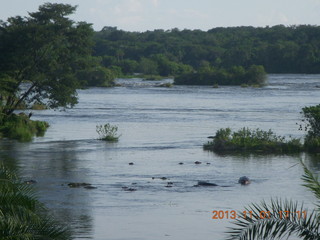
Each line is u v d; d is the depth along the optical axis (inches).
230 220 1145.4
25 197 635.5
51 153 2148.1
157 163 1904.5
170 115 3846.0
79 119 3572.8
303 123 3230.8
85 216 1168.8
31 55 2940.5
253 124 3211.1
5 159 1984.5
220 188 1480.1
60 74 2972.4
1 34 2979.8
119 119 3575.3
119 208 1255.5
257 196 1376.7
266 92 6766.7
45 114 3890.3
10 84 2886.3
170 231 1059.3
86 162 1925.4
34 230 588.1
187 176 1658.5
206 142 2474.2
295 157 2026.3
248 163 1892.2
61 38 2974.9
